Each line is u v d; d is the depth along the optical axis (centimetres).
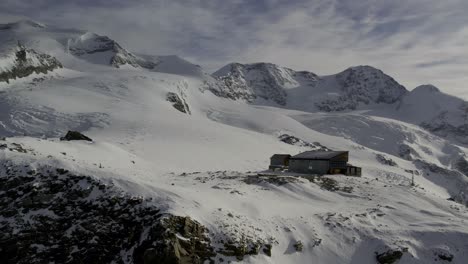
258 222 2552
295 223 2669
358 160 15188
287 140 14775
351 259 2384
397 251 2378
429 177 17738
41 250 2053
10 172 2503
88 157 3662
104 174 2561
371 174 12200
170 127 8844
